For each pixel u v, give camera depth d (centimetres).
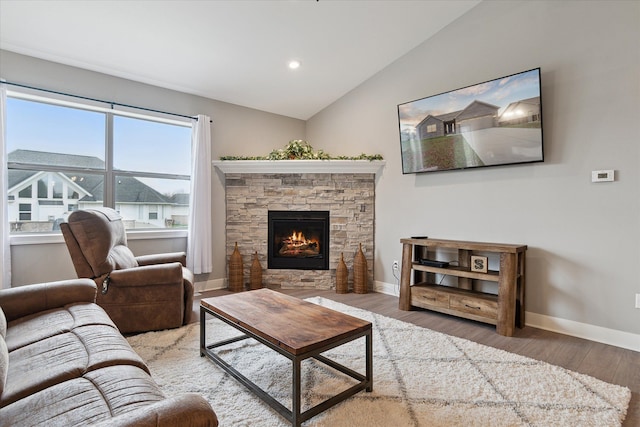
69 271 354
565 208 298
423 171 392
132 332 285
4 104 312
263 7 318
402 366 229
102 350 153
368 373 196
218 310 222
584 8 286
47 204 350
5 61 320
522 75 304
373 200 461
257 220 468
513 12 328
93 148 376
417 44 406
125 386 123
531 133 304
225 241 468
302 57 403
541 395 194
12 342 162
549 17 305
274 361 235
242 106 491
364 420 171
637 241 263
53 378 128
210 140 450
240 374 204
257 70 416
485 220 350
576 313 293
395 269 435
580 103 289
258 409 180
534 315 317
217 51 370
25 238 328
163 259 363
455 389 200
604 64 276
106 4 289
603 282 279
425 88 401
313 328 188
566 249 298
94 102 367
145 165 414
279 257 469
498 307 298
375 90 457
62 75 349
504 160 325
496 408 181
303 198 466
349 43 388
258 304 233
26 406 111
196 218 427
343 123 502
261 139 512
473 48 358
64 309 209
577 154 291
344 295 430
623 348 266
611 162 274
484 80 350
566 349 263
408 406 183
